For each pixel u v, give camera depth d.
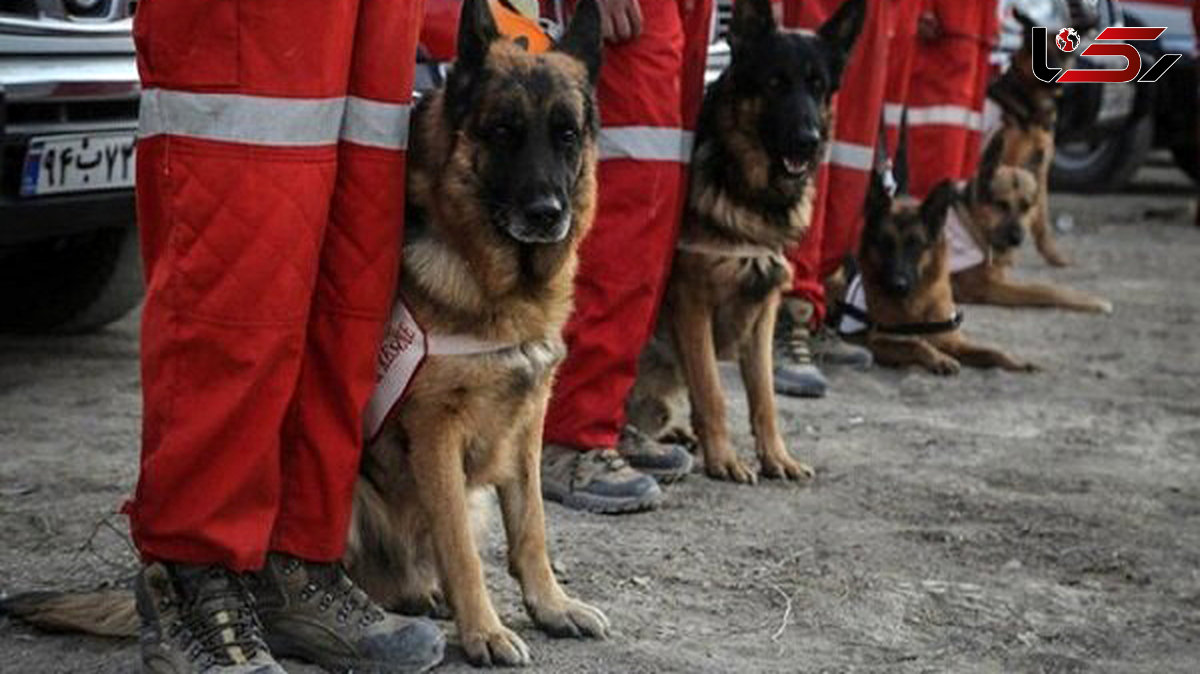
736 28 5.36
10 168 4.97
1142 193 14.13
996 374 7.33
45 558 4.06
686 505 4.90
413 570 3.69
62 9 5.09
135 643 3.50
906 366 7.39
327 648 3.41
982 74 8.96
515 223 3.34
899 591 4.19
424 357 3.38
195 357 3.05
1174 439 6.12
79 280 6.47
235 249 3.01
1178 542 4.76
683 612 3.93
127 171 5.36
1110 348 8.01
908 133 8.55
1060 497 5.21
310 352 3.28
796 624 3.89
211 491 3.10
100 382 6.00
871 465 5.51
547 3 4.49
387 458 3.52
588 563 4.26
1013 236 9.02
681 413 5.86
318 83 3.05
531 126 3.40
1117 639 3.94
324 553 3.34
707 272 5.15
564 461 4.79
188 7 2.95
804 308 6.64
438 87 3.67
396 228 3.29
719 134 5.25
